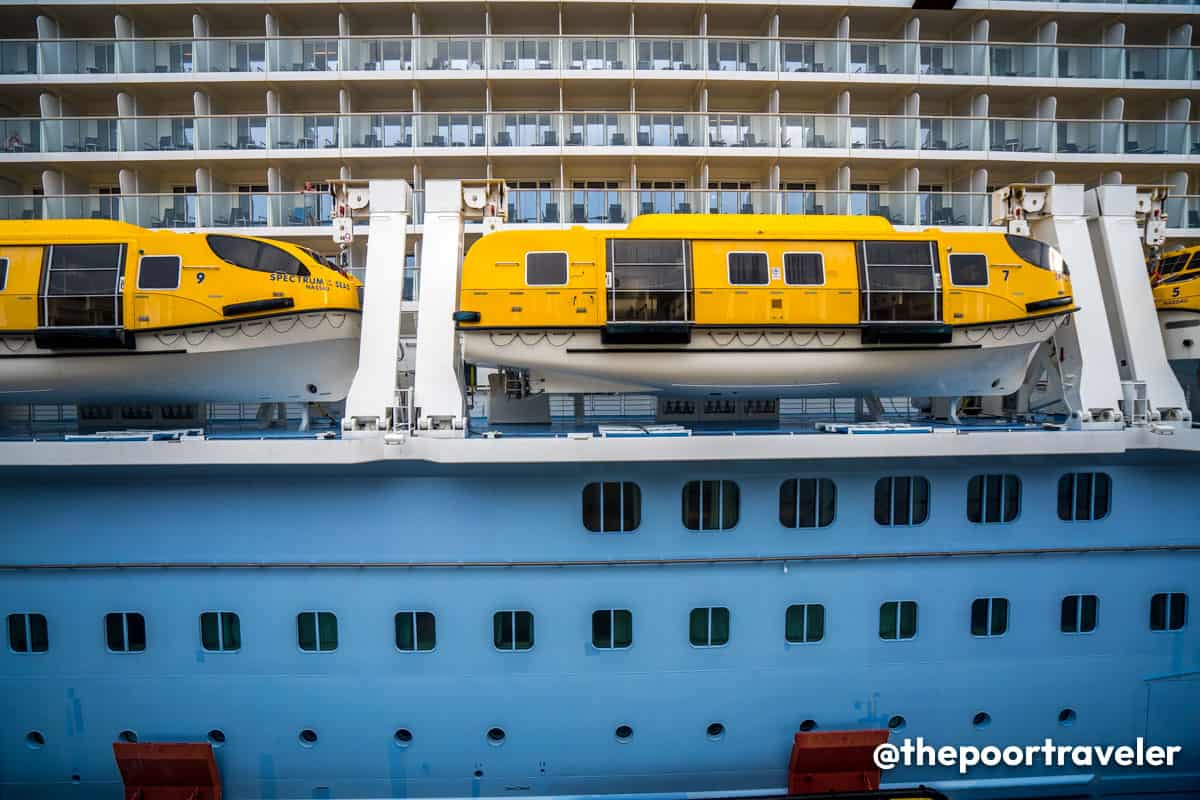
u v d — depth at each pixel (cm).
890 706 750
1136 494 753
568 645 718
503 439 644
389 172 1338
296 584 701
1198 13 1316
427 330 718
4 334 666
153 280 675
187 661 707
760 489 716
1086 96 1367
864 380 724
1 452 620
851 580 734
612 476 698
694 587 721
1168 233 1266
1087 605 762
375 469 677
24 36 1355
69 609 700
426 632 714
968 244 712
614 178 1406
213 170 1291
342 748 721
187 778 709
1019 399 953
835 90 1359
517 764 729
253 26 1341
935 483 730
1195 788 783
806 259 689
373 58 1300
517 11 1313
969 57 1345
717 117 1322
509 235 686
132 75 1255
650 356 694
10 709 711
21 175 1294
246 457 636
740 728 740
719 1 1272
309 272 718
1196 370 965
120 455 628
